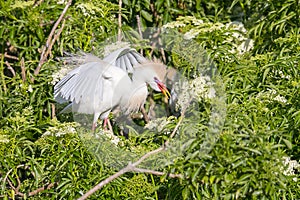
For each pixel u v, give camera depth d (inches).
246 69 355.9
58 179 343.3
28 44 418.9
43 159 334.3
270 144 295.4
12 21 410.6
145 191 331.6
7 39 420.8
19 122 350.9
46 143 333.7
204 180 295.0
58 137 332.2
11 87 398.0
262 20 404.5
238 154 290.7
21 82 379.6
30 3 386.6
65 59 359.9
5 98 376.5
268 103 335.6
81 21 392.8
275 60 359.6
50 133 336.2
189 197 323.3
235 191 298.5
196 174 292.2
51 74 377.4
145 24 432.8
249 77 354.6
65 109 361.4
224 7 441.7
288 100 334.6
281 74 357.4
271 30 392.8
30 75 387.9
